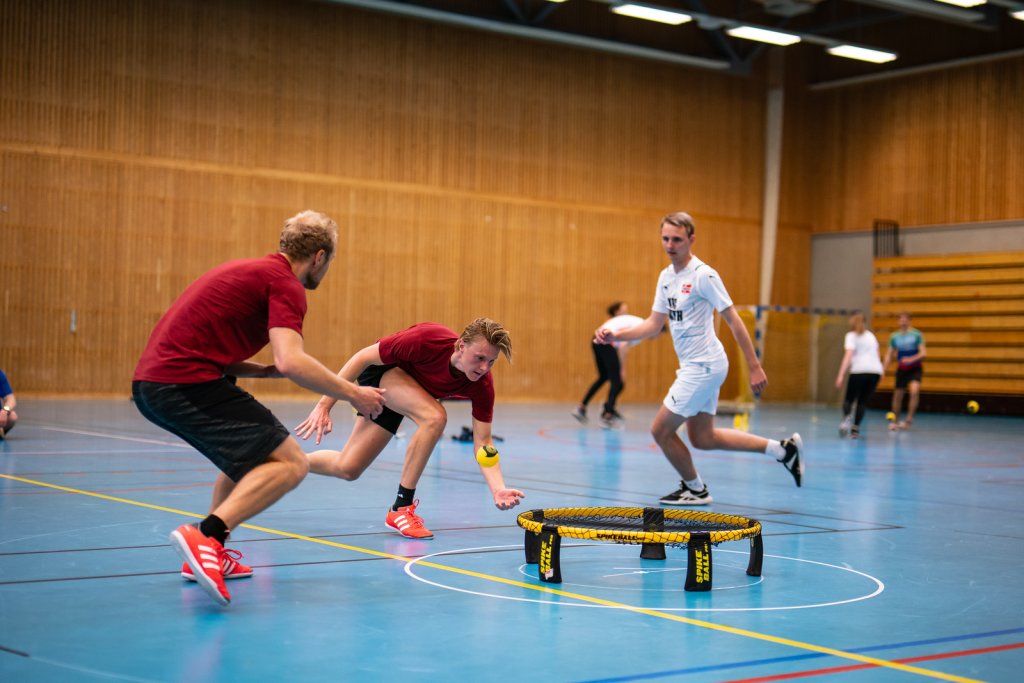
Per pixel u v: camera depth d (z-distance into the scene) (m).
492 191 19.56
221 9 17.00
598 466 8.46
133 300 16.48
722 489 7.13
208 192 17.00
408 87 18.69
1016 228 19.66
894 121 21.55
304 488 6.52
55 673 2.68
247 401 3.61
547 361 20.23
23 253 15.69
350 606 3.53
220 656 2.88
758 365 6.34
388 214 18.56
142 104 16.45
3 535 4.61
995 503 6.81
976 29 20.09
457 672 2.80
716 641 3.17
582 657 2.96
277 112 17.53
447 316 19.17
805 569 4.39
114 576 3.87
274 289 3.58
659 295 6.53
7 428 8.94
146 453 8.34
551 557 3.97
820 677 2.81
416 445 4.91
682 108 21.53
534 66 19.94
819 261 22.78
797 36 17.70
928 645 3.20
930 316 20.52
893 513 6.21
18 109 15.57
